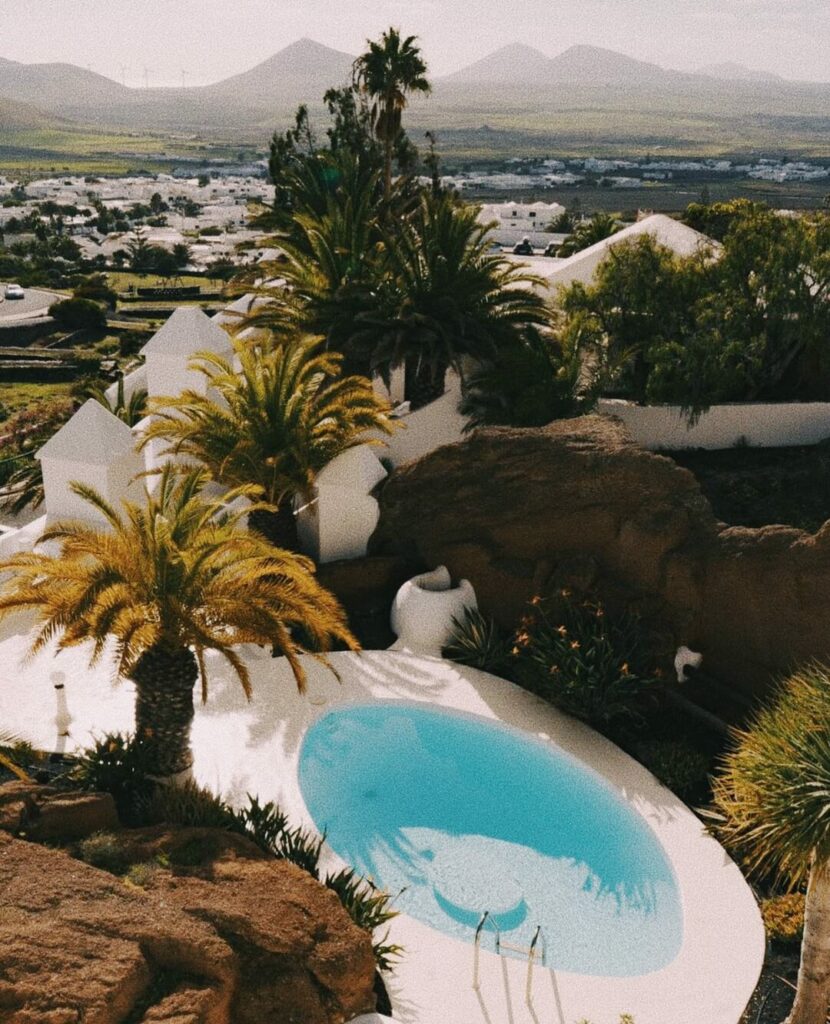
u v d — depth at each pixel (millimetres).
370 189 30453
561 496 18453
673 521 17375
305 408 19766
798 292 23281
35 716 16172
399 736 16562
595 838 14664
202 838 12414
